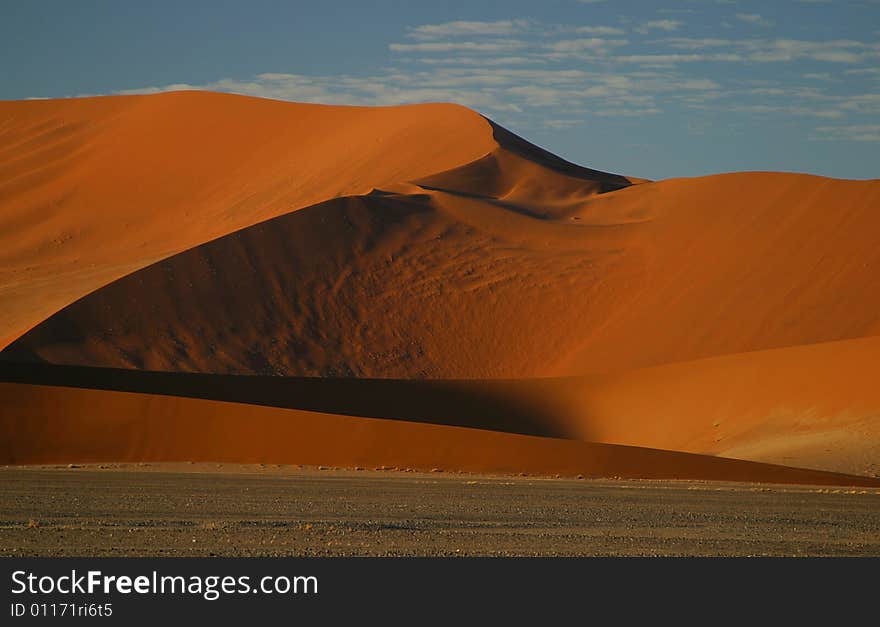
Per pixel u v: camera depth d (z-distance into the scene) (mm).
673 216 175875
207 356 143500
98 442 76062
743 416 95562
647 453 75125
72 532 37375
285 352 148000
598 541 37875
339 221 169875
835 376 95812
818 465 81938
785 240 160625
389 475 68375
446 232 173375
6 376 85625
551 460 74500
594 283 162625
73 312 142875
